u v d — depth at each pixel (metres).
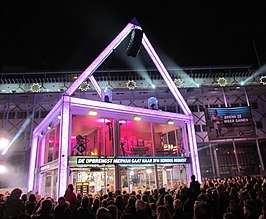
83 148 13.17
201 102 43.94
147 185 16.42
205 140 41.88
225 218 3.82
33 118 39.66
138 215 4.61
